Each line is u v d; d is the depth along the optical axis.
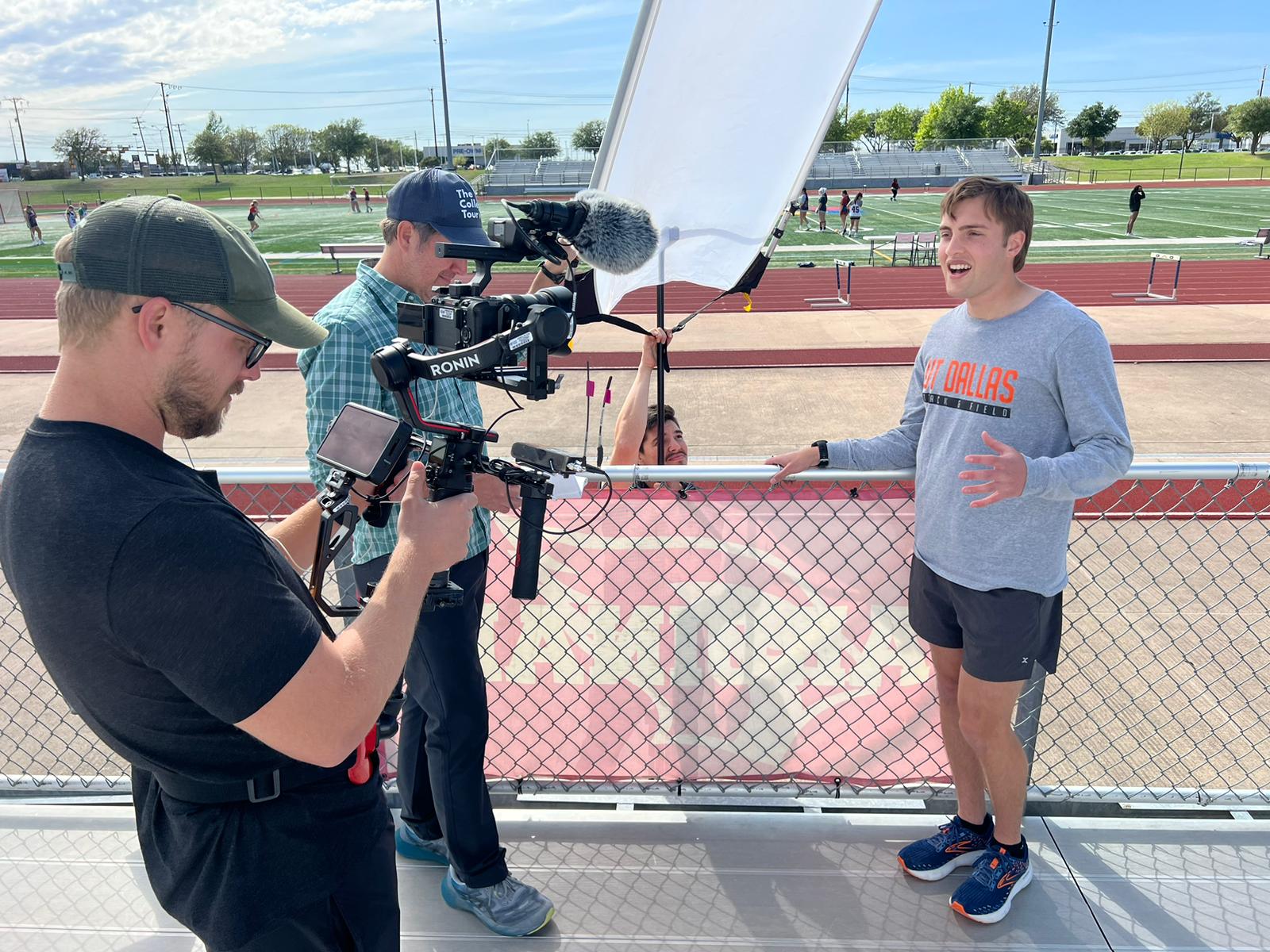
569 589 2.57
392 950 1.45
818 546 2.49
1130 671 3.95
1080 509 5.62
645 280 2.81
